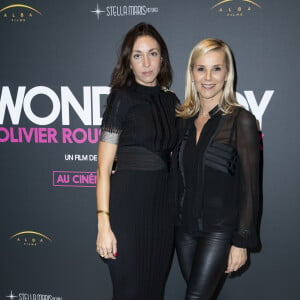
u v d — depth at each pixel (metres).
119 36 2.07
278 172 2.06
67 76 2.15
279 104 2.01
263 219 2.11
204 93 1.52
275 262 2.14
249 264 2.17
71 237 2.28
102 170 1.58
